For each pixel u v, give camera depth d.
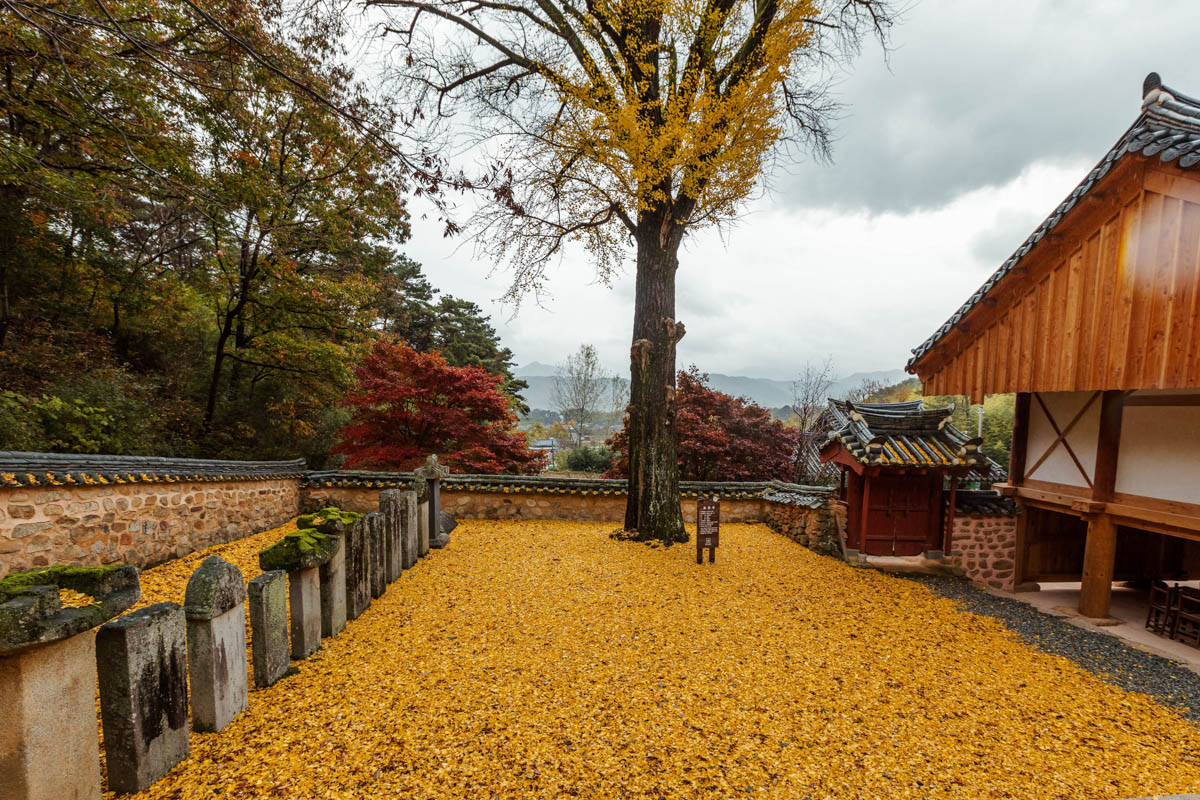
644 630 4.32
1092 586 5.52
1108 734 3.10
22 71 5.36
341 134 6.62
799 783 2.50
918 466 6.31
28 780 1.75
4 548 4.14
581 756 2.63
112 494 5.03
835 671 3.76
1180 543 6.91
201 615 2.59
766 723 3.02
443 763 2.52
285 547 3.44
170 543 5.72
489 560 6.27
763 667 3.76
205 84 3.62
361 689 3.18
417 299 22.14
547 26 6.84
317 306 10.61
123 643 2.12
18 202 7.60
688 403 12.09
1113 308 4.73
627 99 6.18
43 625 1.73
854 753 2.77
